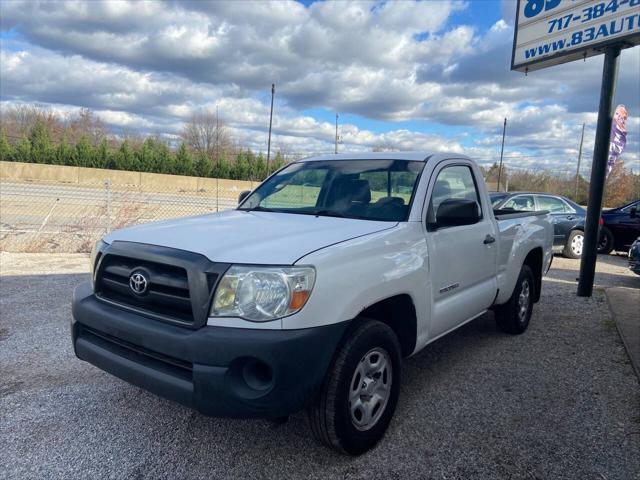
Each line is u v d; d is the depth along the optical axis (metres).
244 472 2.75
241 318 2.46
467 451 3.00
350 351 2.71
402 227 3.31
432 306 3.51
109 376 3.99
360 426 2.89
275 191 4.34
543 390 3.91
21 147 53.56
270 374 2.45
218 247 2.69
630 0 6.55
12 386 3.79
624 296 7.42
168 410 3.44
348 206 3.78
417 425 3.31
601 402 3.71
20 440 3.02
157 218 13.15
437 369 4.34
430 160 3.90
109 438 3.06
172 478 2.68
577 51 7.30
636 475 2.78
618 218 12.86
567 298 7.32
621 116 8.46
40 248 9.97
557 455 2.97
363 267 2.82
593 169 7.32
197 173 57.19
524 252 5.18
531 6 7.94
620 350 4.91
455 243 3.78
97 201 18.61
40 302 6.11
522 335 5.38
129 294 2.84
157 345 2.55
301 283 2.49
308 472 2.76
